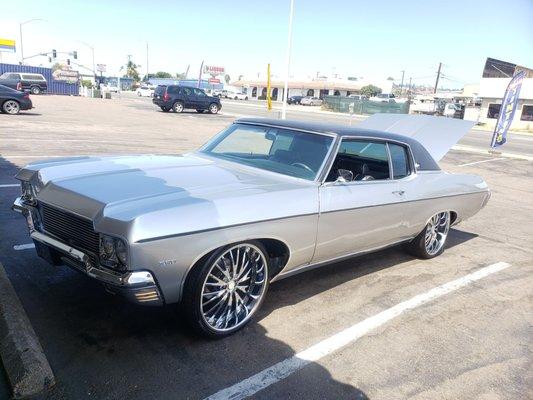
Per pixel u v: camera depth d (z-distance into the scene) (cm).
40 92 4047
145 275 284
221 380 294
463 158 1686
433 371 327
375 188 436
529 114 4238
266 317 379
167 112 3036
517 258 601
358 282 469
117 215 282
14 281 395
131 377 287
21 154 998
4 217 557
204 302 324
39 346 303
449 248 623
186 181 352
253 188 353
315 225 378
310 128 434
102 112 2538
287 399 284
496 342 375
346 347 347
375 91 8744
